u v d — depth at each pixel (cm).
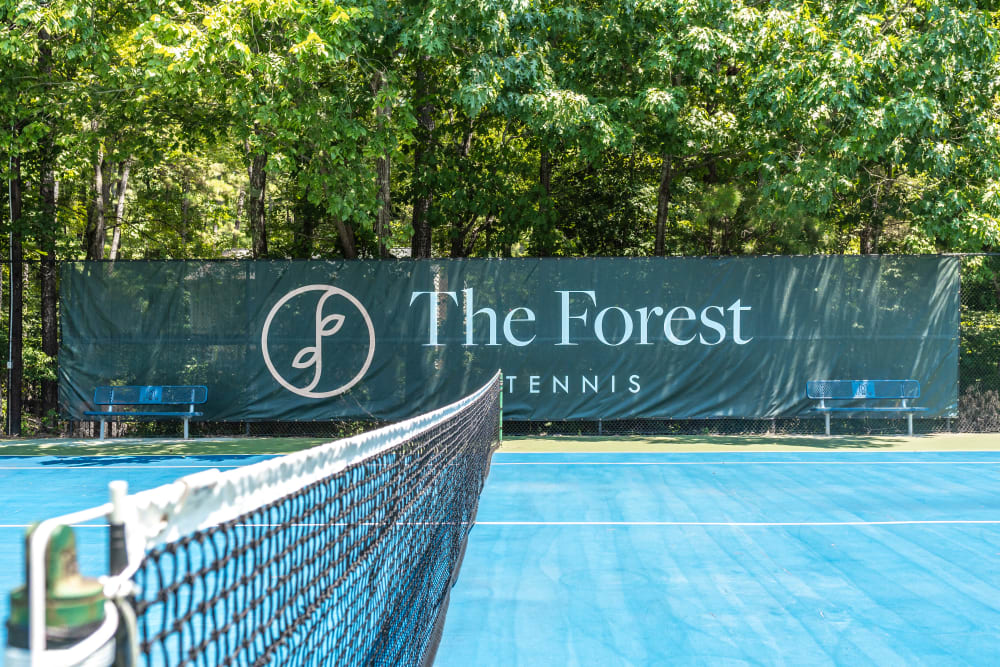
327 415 1378
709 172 1859
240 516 192
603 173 1975
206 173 2417
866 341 1382
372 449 327
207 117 1504
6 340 1805
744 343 1386
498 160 1770
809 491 924
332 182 1264
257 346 1375
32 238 1590
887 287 1382
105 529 732
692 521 769
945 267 1376
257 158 1777
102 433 1370
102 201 1992
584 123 1348
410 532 403
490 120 1720
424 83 1619
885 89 1305
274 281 1377
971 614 504
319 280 1381
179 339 1370
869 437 1412
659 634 470
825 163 1319
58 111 1326
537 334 1391
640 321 1390
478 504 850
